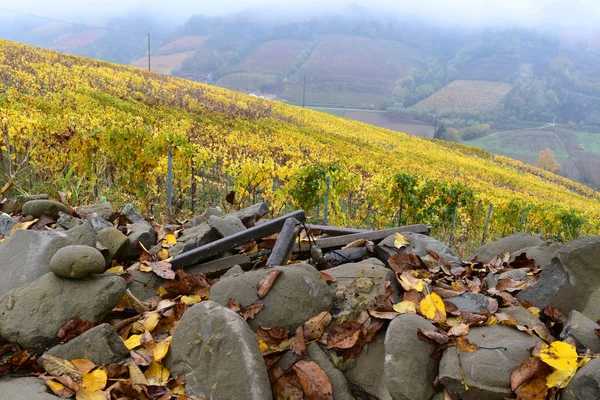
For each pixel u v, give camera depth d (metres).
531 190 42.72
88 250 2.81
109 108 21.23
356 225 11.40
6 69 27.19
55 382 2.29
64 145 8.23
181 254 3.50
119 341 2.54
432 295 2.75
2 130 9.44
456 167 43.19
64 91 23.53
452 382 2.23
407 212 11.10
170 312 2.92
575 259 2.87
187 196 9.82
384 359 2.46
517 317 2.70
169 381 2.34
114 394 2.26
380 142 47.22
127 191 7.84
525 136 139.62
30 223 3.99
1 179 8.13
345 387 2.38
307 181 8.80
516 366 2.24
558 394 2.15
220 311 2.39
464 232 14.60
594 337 2.40
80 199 6.65
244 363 2.18
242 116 37.03
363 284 2.93
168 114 26.86
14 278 3.00
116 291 2.79
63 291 2.71
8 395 2.15
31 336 2.55
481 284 3.38
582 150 130.12
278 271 2.78
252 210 4.48
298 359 2.45
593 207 43.50
